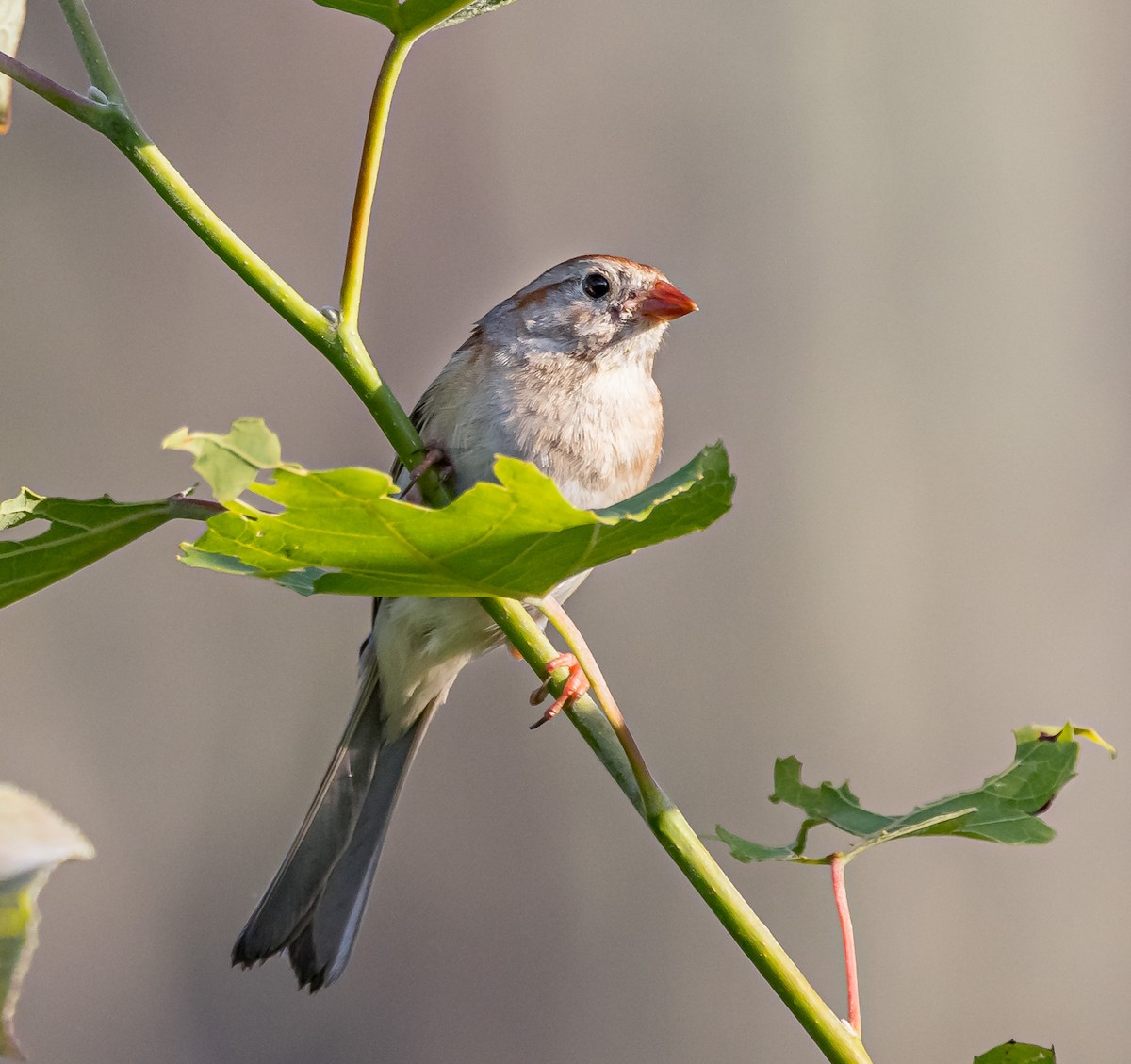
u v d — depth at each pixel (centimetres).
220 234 376
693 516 311
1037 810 389
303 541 303
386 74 376
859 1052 323
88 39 379
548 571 323
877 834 374
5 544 358
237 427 280
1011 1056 334
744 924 329
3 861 239
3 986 233
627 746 343
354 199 379
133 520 365
